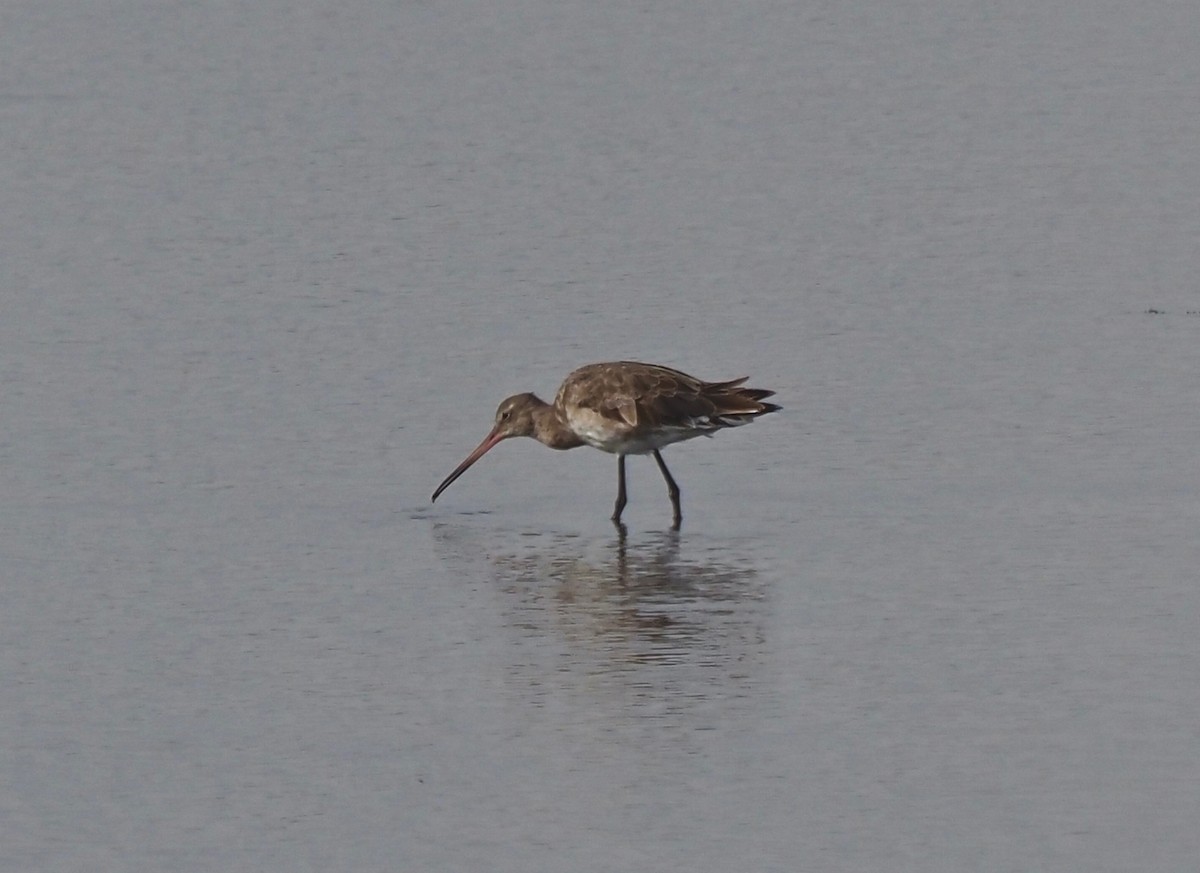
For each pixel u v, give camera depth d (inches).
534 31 1722.4
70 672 619.8
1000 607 666.2
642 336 1015.0
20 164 1365.7
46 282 1113.4
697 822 510.3
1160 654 617.3
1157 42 1662.2
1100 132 1427.2
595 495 818.2
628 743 559.5
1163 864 482.9
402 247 1185.4
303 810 521.3
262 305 1071.6
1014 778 530.6
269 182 1330.0
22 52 1663.4
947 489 800.3
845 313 1055.0
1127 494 786.2
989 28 1711.4
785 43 1680.6
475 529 772.0
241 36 1712.6
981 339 1005.8
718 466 844.0
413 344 1005.2
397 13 1777.8
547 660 627.8
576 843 500.1
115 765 550.6
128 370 964.0
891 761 543.2
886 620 657.0
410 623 665.6
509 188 1317.7
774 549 739.4
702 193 1299.2
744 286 1107.3
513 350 993.5
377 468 840.9
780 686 600.1
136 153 1396.4
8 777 543.5
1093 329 1018.1
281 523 772.6
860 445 859.4
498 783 535.5
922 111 1489.9
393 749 559.5
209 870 489.7
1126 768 534.6
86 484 812.6
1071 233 1203.9
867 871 482.9
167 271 1135.6
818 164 1363.2
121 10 1782.7
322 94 1550.2
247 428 885.2
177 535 756.6
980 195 1288.1
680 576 711.1
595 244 1190.9
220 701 595.8
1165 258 1149.1
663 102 1523.1
